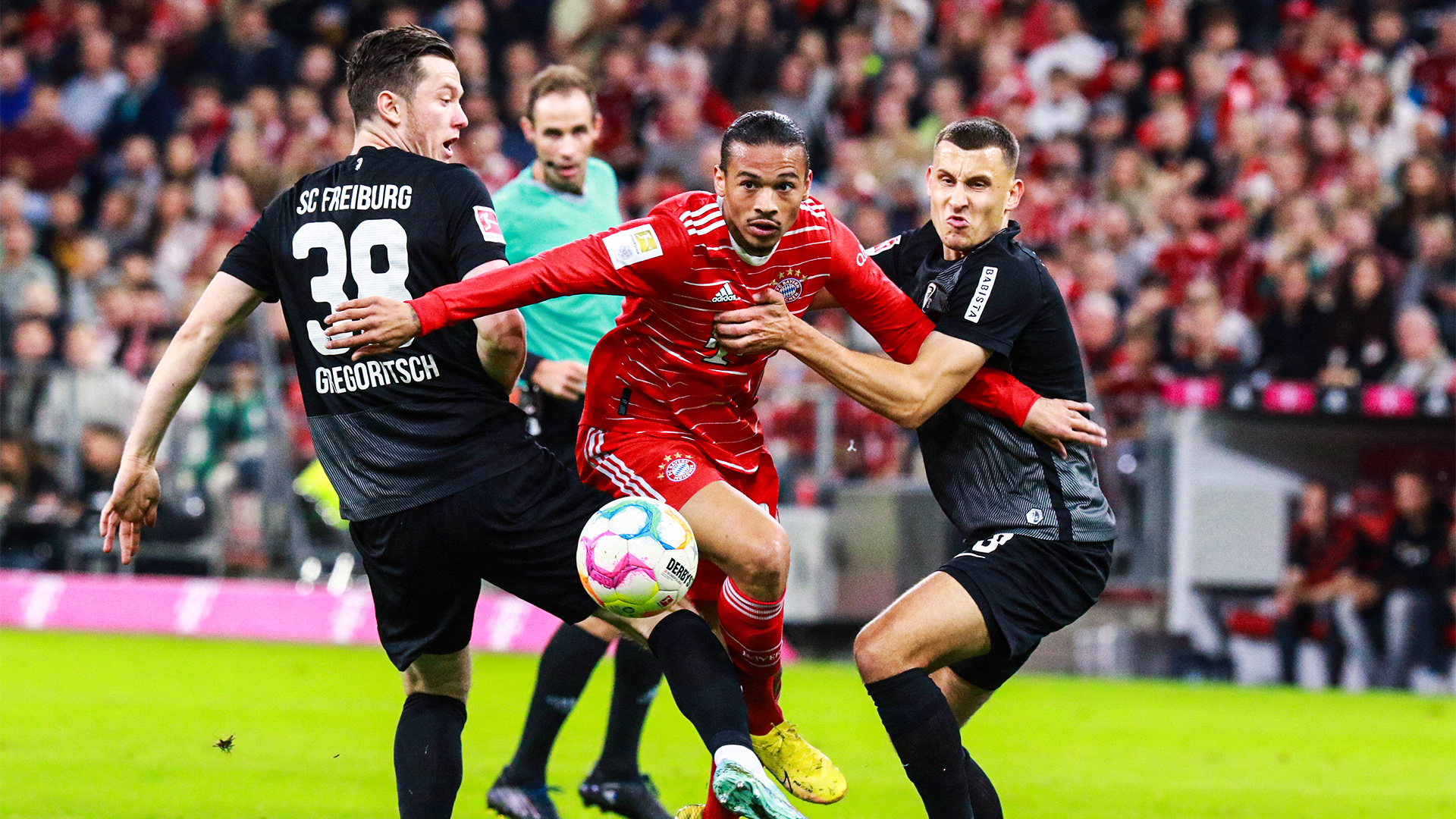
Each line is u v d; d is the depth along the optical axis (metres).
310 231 15.18
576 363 20.61
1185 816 21.48
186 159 57.75
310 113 58.06
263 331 43.94
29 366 46.19
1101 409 39.78
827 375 15.60
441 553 15.12
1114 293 46.28
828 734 28.05
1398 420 38.81
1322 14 56.66
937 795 15.45
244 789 21.59
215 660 37.88
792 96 56.28
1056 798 22.81
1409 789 24.06
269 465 43.78
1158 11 57.59
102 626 44.44
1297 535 39.19
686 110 53.56
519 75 58.34
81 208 60.84
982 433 16.44
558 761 24.53
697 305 15.58
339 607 43.25
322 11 65.12
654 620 15.39
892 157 53.19
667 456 16.00
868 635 15.61
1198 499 39.25
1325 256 46.28
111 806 20.03
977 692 16.81
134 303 50.31
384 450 15.03
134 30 66.00
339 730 27.31
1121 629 39.69
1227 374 44.06
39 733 26.14
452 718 15.68
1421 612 38.69
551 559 15.18
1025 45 59.16
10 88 64.62
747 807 14.30
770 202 14.91
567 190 22.14
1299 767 26.14
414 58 15.55
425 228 15.02
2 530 45.09
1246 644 39.41
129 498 15.62
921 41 59.62
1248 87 54.16
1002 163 16.36
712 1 62.16
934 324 16.45
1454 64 55.47
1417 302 45.44
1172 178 50.59
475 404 15.14
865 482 39.97
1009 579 15.91
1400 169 48.16
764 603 15.49
